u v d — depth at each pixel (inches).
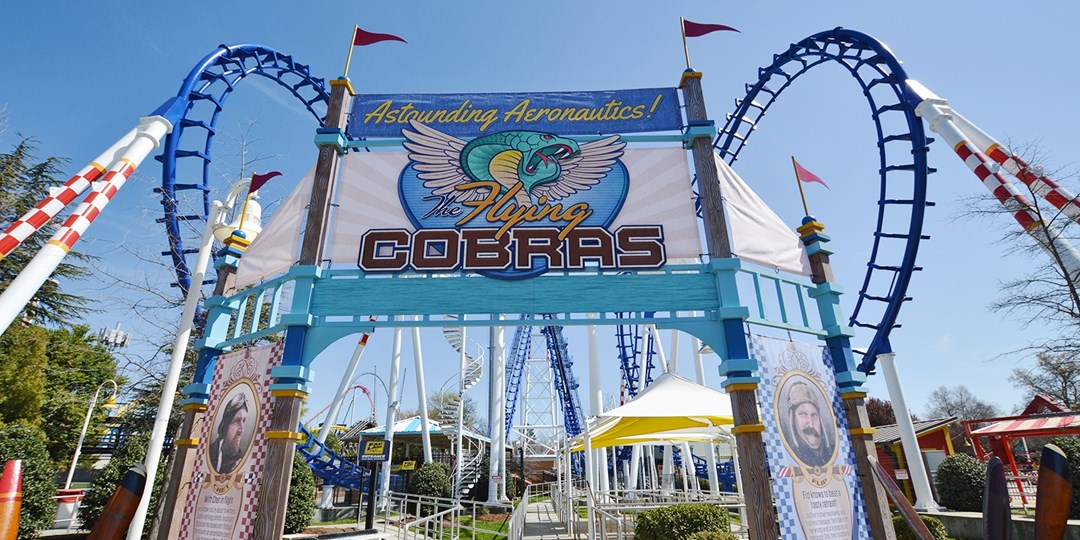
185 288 634.2
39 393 967.0
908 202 696.4
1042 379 644.1
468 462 1424.7
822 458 330.6
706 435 661.9
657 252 362.0
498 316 358.6
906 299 700.7
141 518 362.6
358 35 470.0
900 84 648.4
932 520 466.6
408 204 380.8
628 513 730.8
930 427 906.7
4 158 1067.3
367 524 729.0
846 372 360.8
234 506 323.0
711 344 341.1
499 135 402.3
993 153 508.4
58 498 754.8
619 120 409.7
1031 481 729.6
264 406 337.7
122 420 1182.3
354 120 411.2
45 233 1077.8
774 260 373.7
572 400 1299.2
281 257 377.4
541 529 768.9
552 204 378.6
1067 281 406.0
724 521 501.7
